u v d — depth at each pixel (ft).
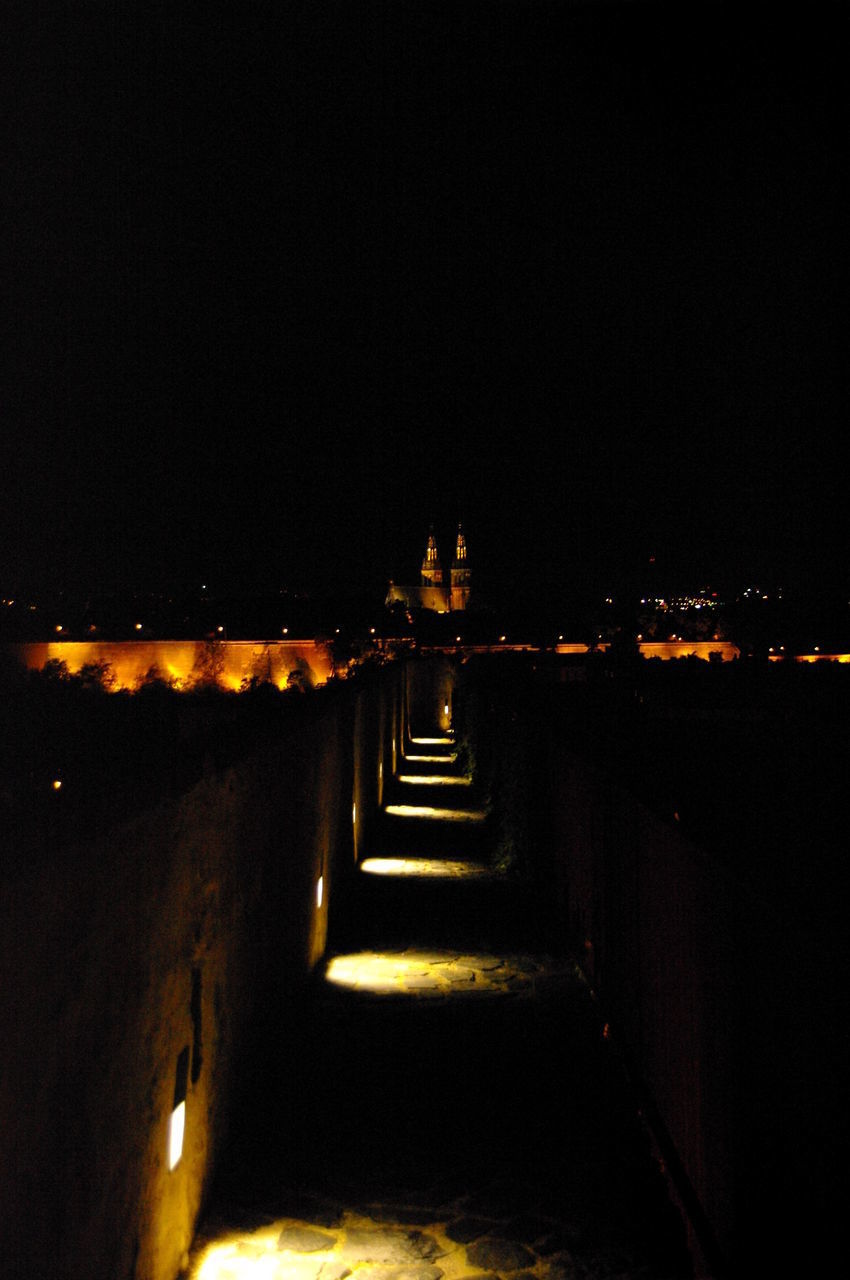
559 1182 18.24
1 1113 8.48
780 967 11.31
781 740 38.65
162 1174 14.06
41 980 9.38
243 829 20.89
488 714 65.82
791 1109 10.89
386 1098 21.79
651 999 19.77
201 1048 16.72
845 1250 9.29
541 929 36.73
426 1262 15.64
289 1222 16.87
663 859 18.45
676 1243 16.20
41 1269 9.34
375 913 39.47
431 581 434.71
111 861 11.63
